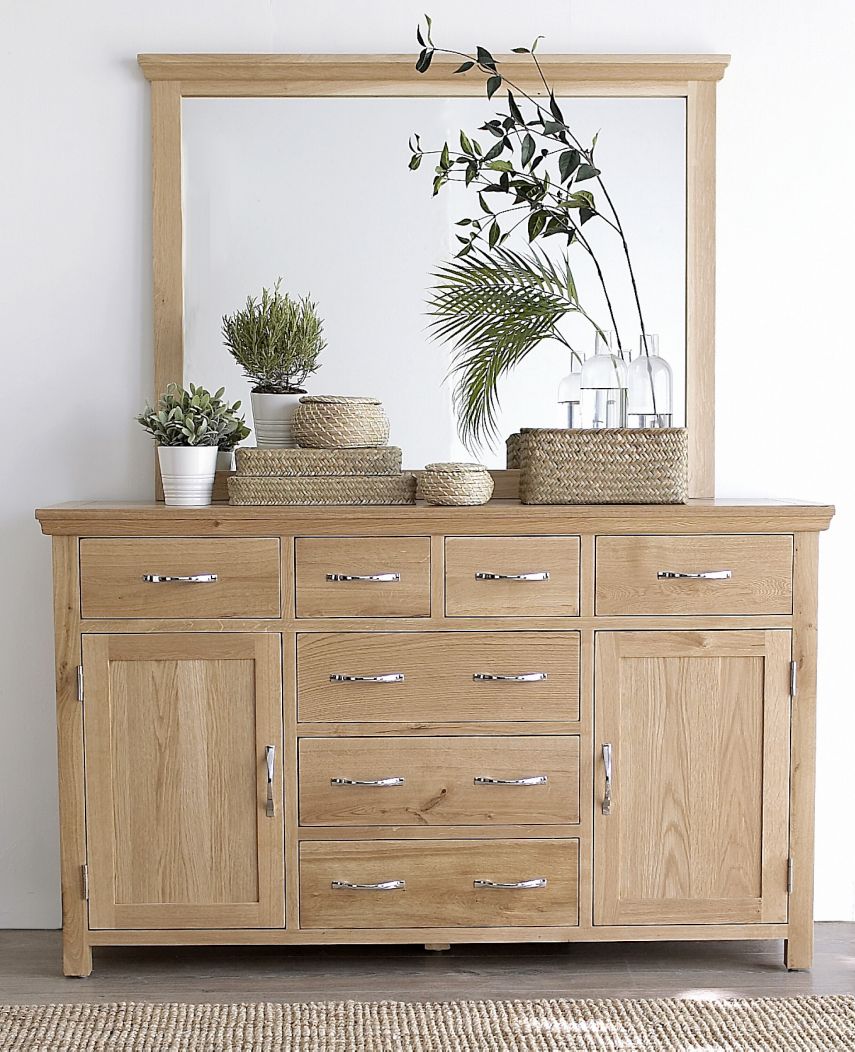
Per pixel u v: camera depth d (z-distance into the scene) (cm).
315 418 265
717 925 253
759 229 286
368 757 249
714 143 284
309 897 251
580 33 284
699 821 252
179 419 262
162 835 250
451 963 261
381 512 245
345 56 279
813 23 284
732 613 249
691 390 286
